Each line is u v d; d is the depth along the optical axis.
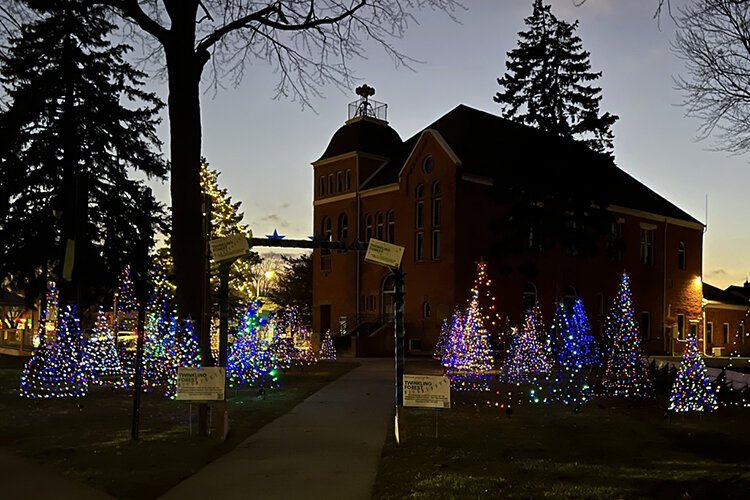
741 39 14.56
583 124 35.38
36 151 29.70
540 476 8.94
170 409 15.41
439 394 11.17
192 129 17.83
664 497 7.72
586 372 26.52
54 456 10.37
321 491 8.28
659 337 50.19
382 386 20.97
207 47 18.66
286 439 11.73
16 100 29.75
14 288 31.45
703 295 56.16
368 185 44.88
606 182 36.84
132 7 17.80
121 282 27.84
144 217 32.25
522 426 13.55
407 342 39.75
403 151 46.59
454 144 41.12
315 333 42.34
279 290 59.75
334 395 18.47
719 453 11.32
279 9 19.44
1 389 19.34
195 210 17.64
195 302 17.31
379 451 10.73
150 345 19.92
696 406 16.20
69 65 30.17
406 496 7.96
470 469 9.38
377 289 42.88
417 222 40.53
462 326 31.20
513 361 26.23
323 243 12.48
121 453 10.48
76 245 21.81
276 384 21.34
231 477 8.98
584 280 44.69
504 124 47.69
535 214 35.78
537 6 35.81
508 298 40.00
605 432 13.09
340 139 47.50
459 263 37.97
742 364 36.16
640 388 20.55
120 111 31.52
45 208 29.64
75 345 20.17
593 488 8.20
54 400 16.98
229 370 20.75
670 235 52.09
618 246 37.62
